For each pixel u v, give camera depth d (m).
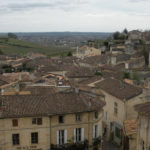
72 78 77.12
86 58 127.25
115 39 187.25
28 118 35.34
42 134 36.22
